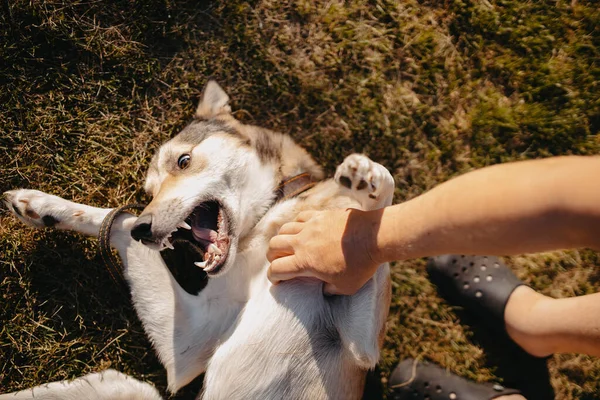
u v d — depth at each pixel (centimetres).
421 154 79
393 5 79
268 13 80
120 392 66
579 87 77
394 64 79
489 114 78
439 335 76
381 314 59
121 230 68
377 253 49
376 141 79
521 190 36
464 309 76
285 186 68
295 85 80
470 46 79
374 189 51
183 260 76
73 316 75
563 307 65
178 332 65
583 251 76
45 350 73
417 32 79
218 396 61
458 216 40
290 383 60
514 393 72
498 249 38
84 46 78
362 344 57
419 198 46
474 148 78
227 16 80
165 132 79
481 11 78
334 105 79
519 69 78
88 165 77
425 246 44
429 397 73
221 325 65
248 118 79
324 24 79
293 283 62
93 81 78
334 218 54
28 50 77
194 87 79
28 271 74
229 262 63
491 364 75
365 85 79
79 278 75
